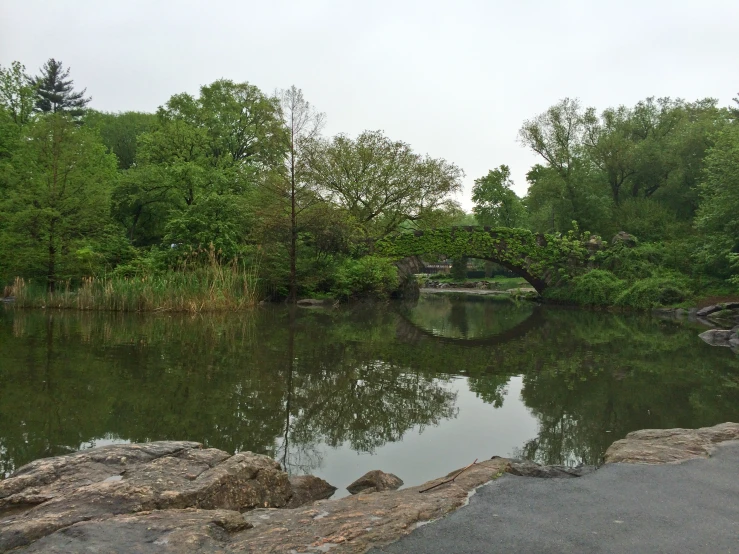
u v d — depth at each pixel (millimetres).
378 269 30219
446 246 34375
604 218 39031
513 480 4777
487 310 28625
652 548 3438
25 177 23547
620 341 16406
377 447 6434
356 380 9672
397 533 3598
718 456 5496
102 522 3637
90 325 15336
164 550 3275
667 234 35500
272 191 25859
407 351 13258
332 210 28500
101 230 24875
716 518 3951
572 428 7410
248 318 18594
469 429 7246
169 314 18625
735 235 27844
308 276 27562
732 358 13508
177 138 36219
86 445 5969
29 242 22203
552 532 3664
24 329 14258
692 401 8992
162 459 4801
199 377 9281
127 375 9211
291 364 10742
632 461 5336
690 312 26234
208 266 22062
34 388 8203
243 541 3502
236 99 43406
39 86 47344
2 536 3457
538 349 14477
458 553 3334
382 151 35438
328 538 3520
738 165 27625
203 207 25516
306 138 26078
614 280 31188
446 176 35625
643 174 40500
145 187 34375
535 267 34531
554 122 40312
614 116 43750
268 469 4891
